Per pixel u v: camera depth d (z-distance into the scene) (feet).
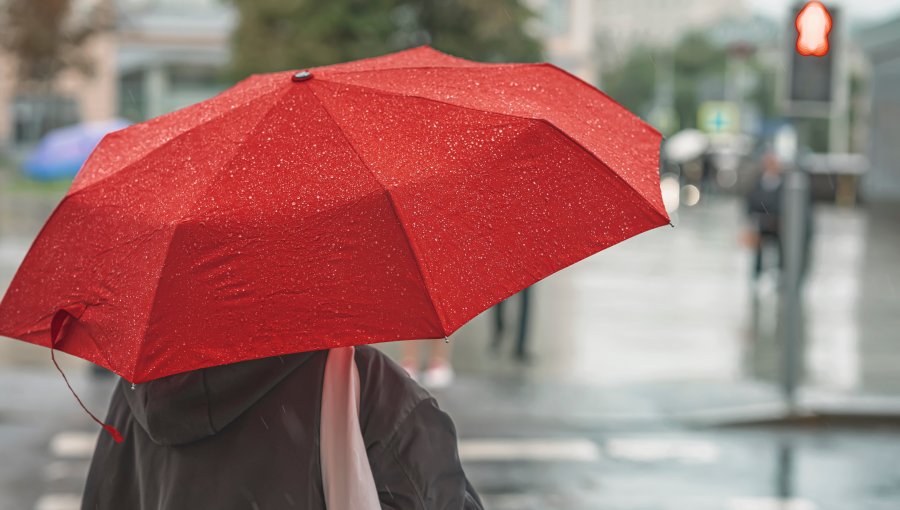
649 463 29.30
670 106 340.59
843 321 53.36
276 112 7.70
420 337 6.95
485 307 7.12
